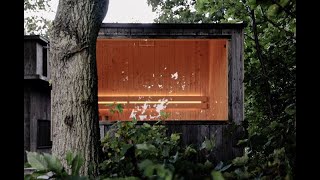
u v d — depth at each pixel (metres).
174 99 11.50
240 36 7.54
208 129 7.65
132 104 11.53
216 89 10.50
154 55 11.59
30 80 9.60
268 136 1.50
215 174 0.80
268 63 4.48
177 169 1.06
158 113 11.51
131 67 11.61
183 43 11.48
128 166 1.57
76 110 4.04
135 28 7.60
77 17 4.14
